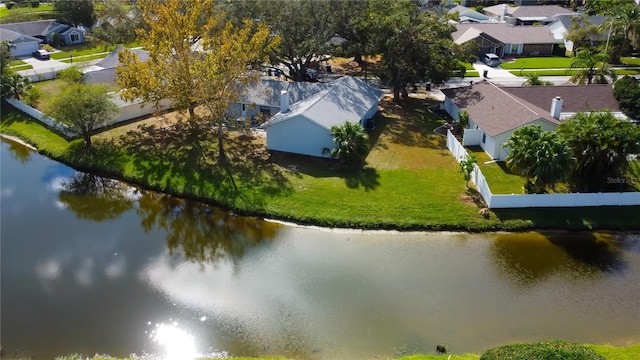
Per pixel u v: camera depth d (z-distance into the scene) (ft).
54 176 135.13
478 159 134.31
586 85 162.91
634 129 111.96
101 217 116.57
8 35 241.96
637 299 89.20
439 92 194.90
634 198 113.29
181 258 100.99
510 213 111.24
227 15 180.04
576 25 248.73
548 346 65.31
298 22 179.73
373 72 205.87
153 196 124.88
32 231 110.73
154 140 148.97
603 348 76.07
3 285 92.94
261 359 74.49
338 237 106.73
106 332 81.76
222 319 84.48
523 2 369.91
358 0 188.14
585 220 109.60
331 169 130.93
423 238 106.01
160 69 136.87
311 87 160.35
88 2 276.62
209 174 130.00
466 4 380.37
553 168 106.93
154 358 76.69
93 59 233.14
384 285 92.38
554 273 95.91
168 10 135.03
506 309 86.74
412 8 174.50
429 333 81.30
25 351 78.33
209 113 164.66
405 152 140.36
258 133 153.89
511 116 136.87
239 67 134.31
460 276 94.89
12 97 175.83
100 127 157.38
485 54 238.07
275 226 111.04
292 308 86.69
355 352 77.66
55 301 88.84
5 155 146.51
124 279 94.84
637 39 225.35
